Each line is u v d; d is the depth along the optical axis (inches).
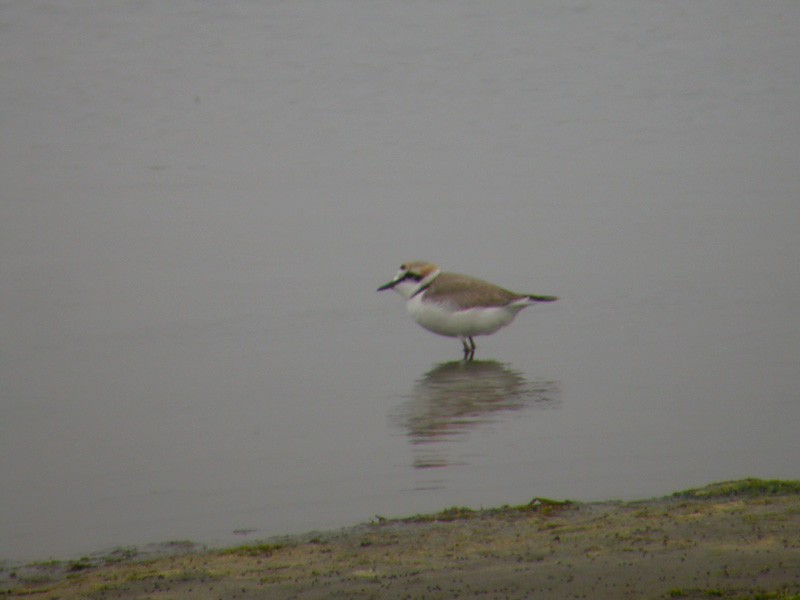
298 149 937.5
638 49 1186.6
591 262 700.7
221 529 374.0
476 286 595.2
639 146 935.0
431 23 1248.8
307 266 704.4
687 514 350.0
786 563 305.9
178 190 840.9
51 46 1147.9
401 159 911.7
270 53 1157.7
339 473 424.8
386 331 618.5
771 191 827.4
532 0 1320.1
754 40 1210.0
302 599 299.4
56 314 626.2
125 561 343.6
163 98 1053.8
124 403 507.8
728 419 475.5
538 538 336.5
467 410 497.7
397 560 324.8
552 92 1075.3
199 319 623.5
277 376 545.0
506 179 861.8
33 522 384.8
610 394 512.7
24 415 493.4
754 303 632.4
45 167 887.1
